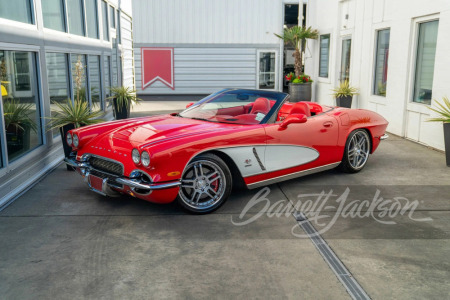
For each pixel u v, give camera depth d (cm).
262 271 306
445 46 711
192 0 1712
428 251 342
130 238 362
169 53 1747
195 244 351
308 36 1475
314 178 556
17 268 307
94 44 878
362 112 577
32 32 541
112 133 439
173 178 381
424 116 784
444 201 467
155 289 280
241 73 1781
